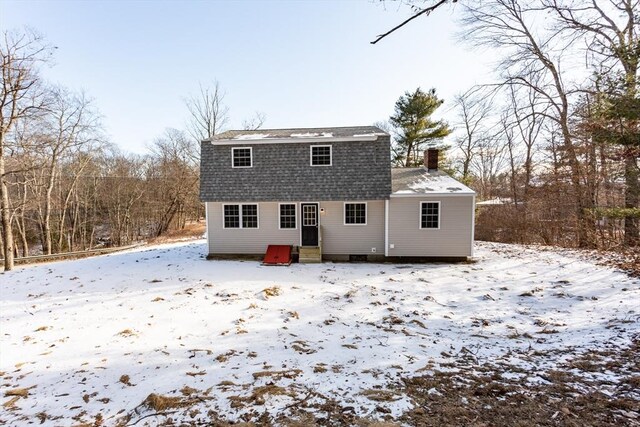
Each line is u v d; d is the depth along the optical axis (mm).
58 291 9984
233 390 4305
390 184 13414
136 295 9312
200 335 6469
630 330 6020
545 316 7332
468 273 11383
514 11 15656
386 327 6844
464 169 29219
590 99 14828
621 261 11250
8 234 14852
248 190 13930
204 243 20953
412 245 13398
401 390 4211
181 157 31984
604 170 14820
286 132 15742
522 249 15781
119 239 32281
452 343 5941
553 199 18766
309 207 14078
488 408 3729
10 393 4441
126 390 4461
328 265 12992
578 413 3562
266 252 13914
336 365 5043
